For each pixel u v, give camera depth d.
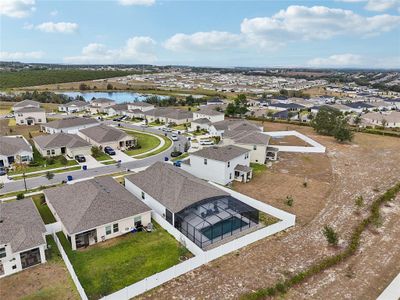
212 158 49.66
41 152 63.97
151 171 45.88
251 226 37.03
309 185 50.16
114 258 30.23
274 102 150.38
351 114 127.56
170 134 88.00
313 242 33.84
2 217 31.25
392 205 43.25
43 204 41.22
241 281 27.39
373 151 71.50
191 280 27.41
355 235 34.44
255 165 59.53
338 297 25.80
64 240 33.28
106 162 60.75
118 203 35.59
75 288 25.98
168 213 37.09
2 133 84.00
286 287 26.56
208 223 33.91
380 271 29.16
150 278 25.86
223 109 121.50
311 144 75.75
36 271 28.16
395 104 156.75
